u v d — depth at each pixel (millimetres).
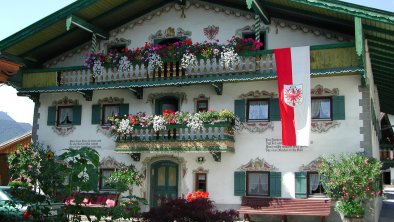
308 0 14898
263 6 16969
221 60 17266
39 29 18875
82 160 7082
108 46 20578
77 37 20641
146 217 9883
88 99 20047
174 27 19562
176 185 18250
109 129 19562
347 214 14375
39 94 21125
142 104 19250
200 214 9719
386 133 34781
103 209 7336
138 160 18844
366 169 14391
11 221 7859
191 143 17156
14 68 6195
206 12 19141
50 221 7062
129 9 19531
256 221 16797
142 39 20047
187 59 17531
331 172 14812
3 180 24375
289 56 15984
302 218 16281
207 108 18234
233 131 17500
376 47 17000
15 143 24953
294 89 15789
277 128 17031
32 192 7207
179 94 18672
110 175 18250
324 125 16344
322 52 15812
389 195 36062
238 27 18516
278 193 16641
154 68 18234
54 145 20500
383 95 26203
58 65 21422
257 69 16812
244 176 17234
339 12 14531
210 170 17766
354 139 15914
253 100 17656
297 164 16547
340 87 16297
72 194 7309
